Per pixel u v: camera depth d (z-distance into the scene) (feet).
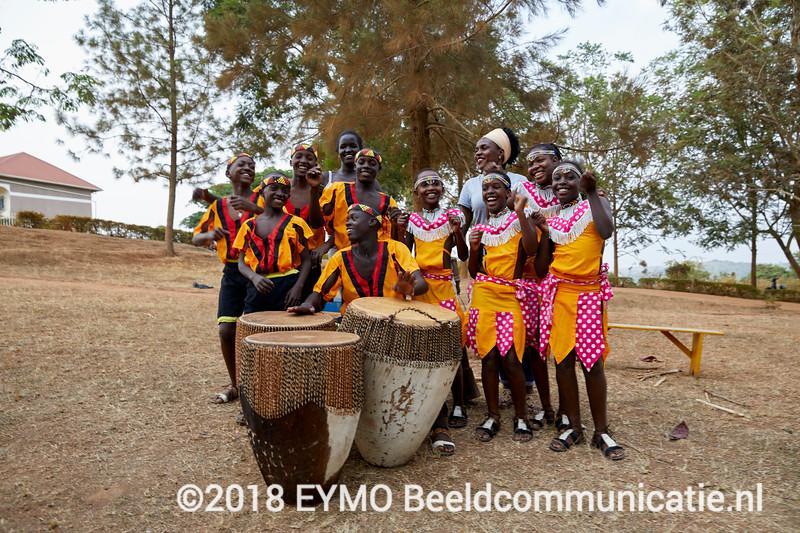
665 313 48.65
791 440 13.75
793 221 73.67
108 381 17.25
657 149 38.73
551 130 36.29
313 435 9.89
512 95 39.68
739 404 16.94
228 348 15.58
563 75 39.14
